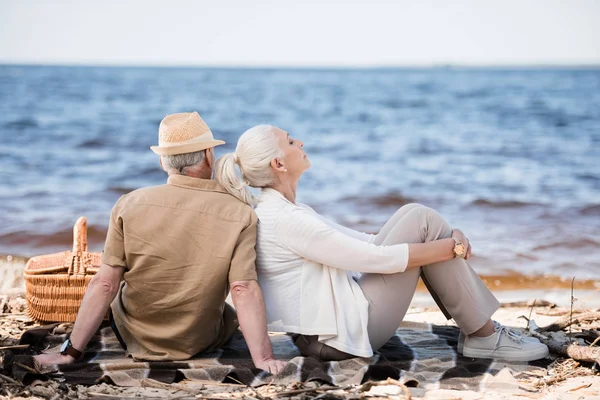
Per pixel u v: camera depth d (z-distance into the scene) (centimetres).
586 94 3666
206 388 293
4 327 398
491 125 2373
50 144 1712
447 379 306
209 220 316
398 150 1806
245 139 323
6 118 2256
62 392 283
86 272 393
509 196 1105
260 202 328
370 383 290
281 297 319
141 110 2836
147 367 313
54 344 353
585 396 287
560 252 719
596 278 619
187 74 7181
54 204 983
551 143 1836
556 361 338
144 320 327
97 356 335
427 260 315
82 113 2552
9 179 1202
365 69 11025
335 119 2761
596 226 855
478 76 6600
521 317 423
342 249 309
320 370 303
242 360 324
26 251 715
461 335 351
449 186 1233
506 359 335
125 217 316
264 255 320
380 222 935
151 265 315
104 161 1457
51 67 8138
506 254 711
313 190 1205
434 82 5334
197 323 321
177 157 325
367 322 318
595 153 1628
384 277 321
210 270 312
